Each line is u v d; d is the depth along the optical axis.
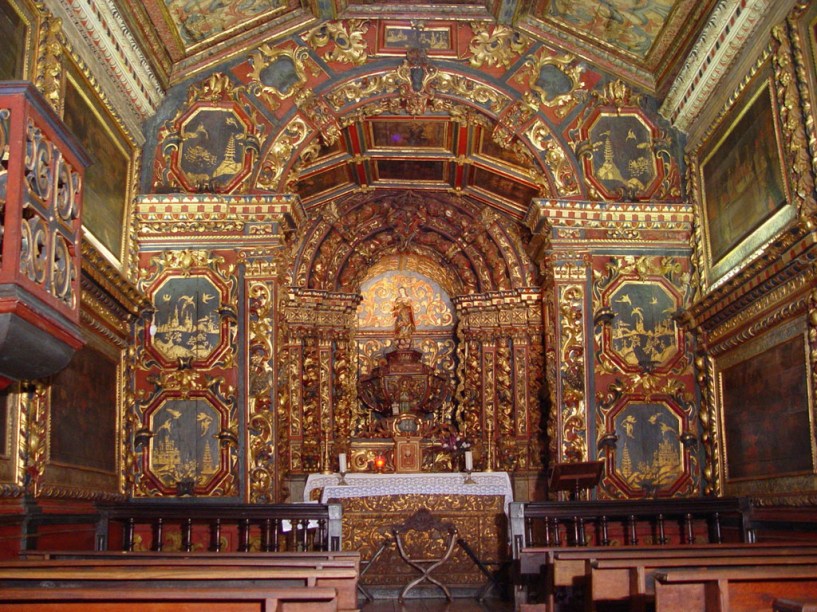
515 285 18.55
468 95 14.73
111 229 12.75
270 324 13.56
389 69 14.62
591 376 13.73
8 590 4.57
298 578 5.42
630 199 14.34
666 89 14.29
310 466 17.61
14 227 6.43
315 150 14.61
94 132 11.98
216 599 4.52
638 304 14.01
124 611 4.57
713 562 5.88
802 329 10.52
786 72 10.83
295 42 14.63
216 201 13.77
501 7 14.26
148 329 13.48
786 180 10.88
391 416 18.47
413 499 13.75
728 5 11.87
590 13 13.88
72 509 10.74
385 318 19.50
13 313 6.29
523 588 11.58
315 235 18.47
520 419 18.09
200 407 13.32
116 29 12.01
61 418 10.66
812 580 5.07
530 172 15.52
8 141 6.66
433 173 18.03
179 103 14.31
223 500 13.05
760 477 11.74
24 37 9.98
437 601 13.16
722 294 12.36
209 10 13.42
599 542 12.44
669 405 13.71
